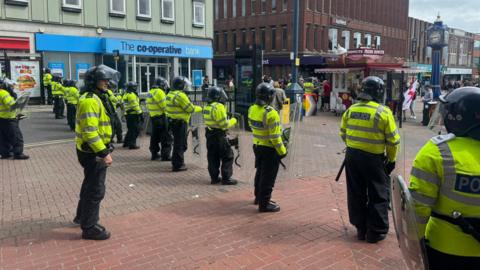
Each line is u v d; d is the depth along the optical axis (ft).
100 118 15.81
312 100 66.28
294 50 58.44
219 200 21.43
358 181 16.03
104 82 16.08
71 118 46.37
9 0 71.77
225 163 24.32
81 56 84.64
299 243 15.97
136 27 93.81
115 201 21.12
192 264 14.14
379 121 15.12
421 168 7.78
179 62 105.29
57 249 15.21
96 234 16.03
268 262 14.35
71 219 18.43
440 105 8.22
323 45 147.13
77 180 25.09
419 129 51.57
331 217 18.94
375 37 176.45
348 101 66.13
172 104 27.02
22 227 17.39
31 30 75.77
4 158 31.24
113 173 27.12
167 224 17.89
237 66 46.85
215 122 23.70
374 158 15.44
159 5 98.07
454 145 7.57
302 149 36.68
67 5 80.59
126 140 36.40
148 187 23.80
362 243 16.01
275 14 142.92
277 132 18.65
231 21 156.35
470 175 7.35
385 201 15.83
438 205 7.84
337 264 14.25
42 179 25.30
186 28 105.09
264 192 19.33
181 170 27.73
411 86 62.13
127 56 92.89
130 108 35.42
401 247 8.56
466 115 7.51
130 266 13.94
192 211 19.62
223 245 15.72
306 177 26.40
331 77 72.18
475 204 7.45
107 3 87.66
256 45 44.96
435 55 57.00
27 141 39.29
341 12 154.61
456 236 7.67
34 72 71.31
